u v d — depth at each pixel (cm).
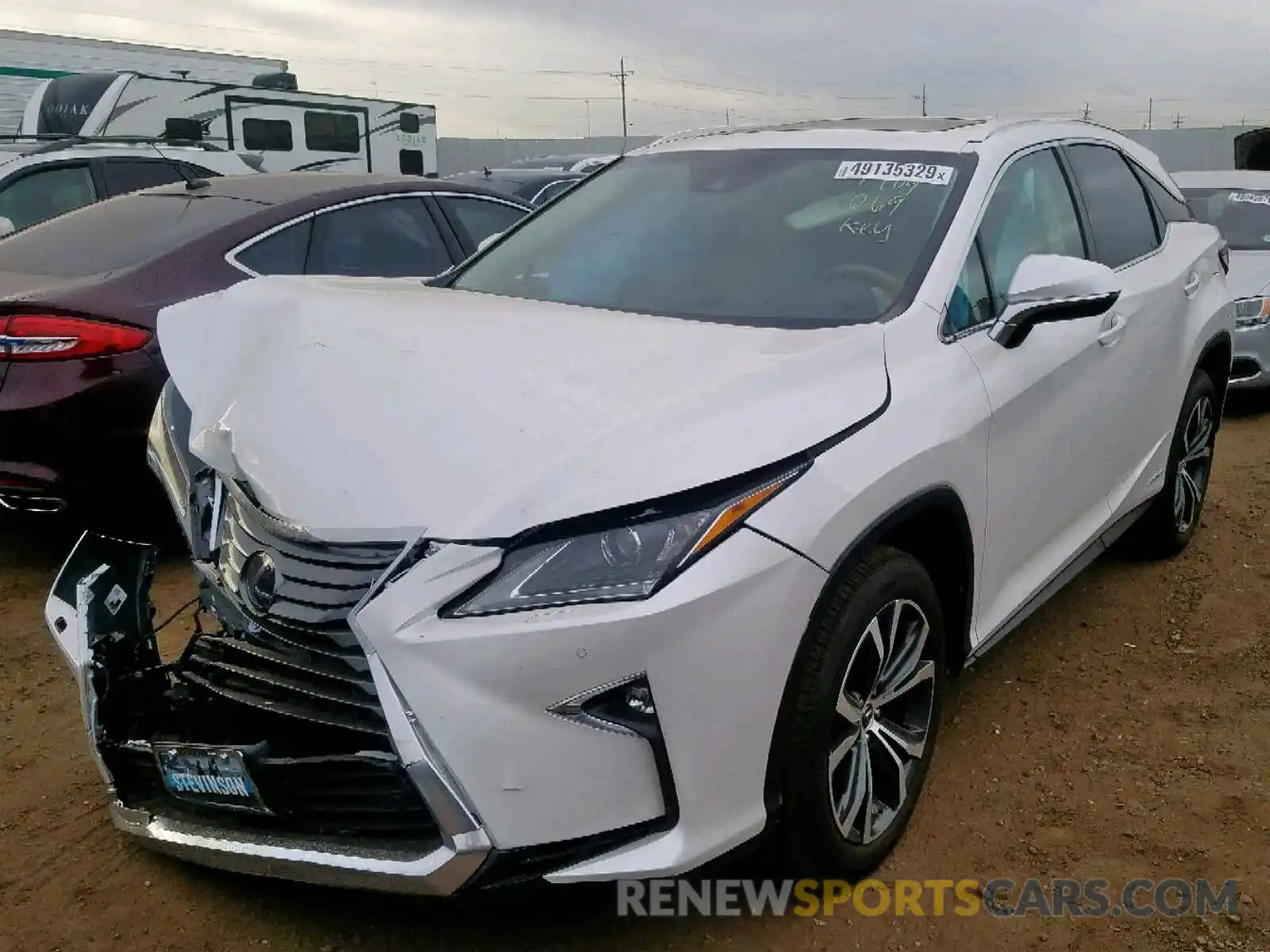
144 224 533
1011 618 352
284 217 534
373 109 1945
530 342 286
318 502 246
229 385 301
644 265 356
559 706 225
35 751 352
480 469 238
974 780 340
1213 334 486
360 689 239
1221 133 2662
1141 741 362
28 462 455
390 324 302
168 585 466
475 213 626
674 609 228
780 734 250
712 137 417
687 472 237
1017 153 379
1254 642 433
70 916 279
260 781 249
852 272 328
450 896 233
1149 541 502
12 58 1780
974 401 305
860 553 261
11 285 489
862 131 389
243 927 276
